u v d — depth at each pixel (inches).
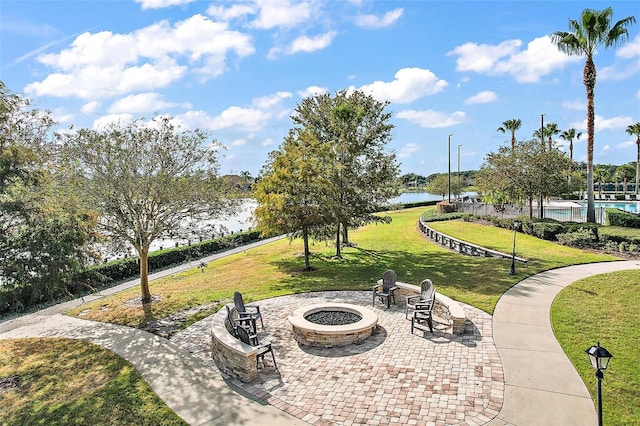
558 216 1355.8
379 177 868.0
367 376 345.4
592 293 542.6
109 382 359.9
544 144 1178.0
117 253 578.6
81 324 534.6
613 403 295.3
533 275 644.1
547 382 326.0
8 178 360.2
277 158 767.1
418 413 289.0
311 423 282.4
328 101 951.0
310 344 414.6
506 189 1199.6
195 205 602.9
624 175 3572.8
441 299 480.1
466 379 334.3
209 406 310.0
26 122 450.3
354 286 644.7
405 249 951.0
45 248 356.5
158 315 552.4
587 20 986.1
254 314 458.9
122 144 548.4
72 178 503.2
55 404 327.6
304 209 736.3
